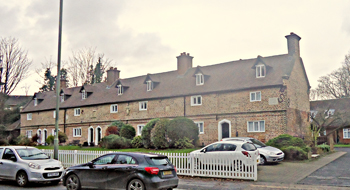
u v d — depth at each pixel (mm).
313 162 20656
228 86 31422
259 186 13430
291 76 29266
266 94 28719
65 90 50688
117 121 36594
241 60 35094
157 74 41594
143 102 38000
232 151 16609
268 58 32625
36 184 14805
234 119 30375
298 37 31859
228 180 15016
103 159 12312
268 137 28094
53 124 48469
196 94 33094
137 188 11148
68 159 20234
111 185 11656
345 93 51750
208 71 36344
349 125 45688
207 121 32125
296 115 29359
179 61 38969
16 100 76438
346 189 12406
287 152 21391
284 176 15625
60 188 13820
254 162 14695
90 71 64250
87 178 12203
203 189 13094
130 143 30094
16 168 14312
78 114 45531
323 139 34281
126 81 44469
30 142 38969
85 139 43750
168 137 26219
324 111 42625
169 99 35438
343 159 22234
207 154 15977
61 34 17516
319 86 54469
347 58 50625
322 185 13297
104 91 45062
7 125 55625
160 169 11250
